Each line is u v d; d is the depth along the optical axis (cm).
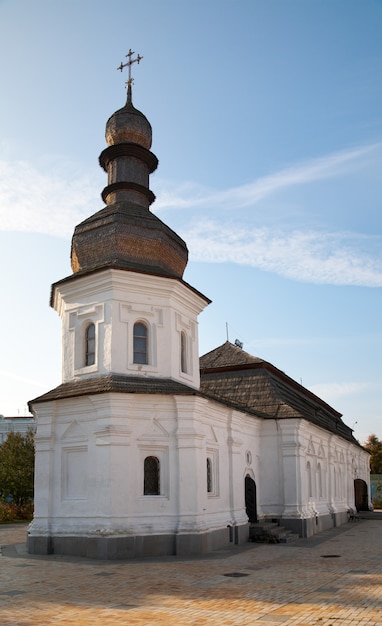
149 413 2167
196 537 2084
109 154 2728
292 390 3800
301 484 3031
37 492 2208
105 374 2241
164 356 2333
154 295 2370
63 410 2238
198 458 2181
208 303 2655
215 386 3453
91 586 1508
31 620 1167
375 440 9331
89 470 2112
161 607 1267
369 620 1135
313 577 1639
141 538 2028
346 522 4144
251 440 2980
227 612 1216
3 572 1736
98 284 2328
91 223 2512
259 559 2023
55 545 2122
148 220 2498
